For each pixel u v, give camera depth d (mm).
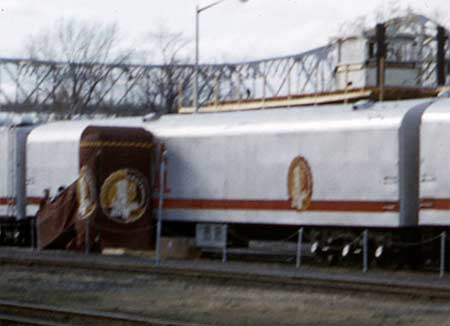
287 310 24344
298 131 36406
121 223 40062
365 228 34781
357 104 35375
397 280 29297
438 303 25203
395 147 33719
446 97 36031
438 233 33594
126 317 21453
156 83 90438
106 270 33344
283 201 36812
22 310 23375
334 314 23625
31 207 46062
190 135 39906
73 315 22281
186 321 22188
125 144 40281
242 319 22828
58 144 44812
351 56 52281
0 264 36031
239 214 38125
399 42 53406
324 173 35594
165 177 40625
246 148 38000
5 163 47938
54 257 37781
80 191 40594
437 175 32750
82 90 94500
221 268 33219
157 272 32094
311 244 36438
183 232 41312
